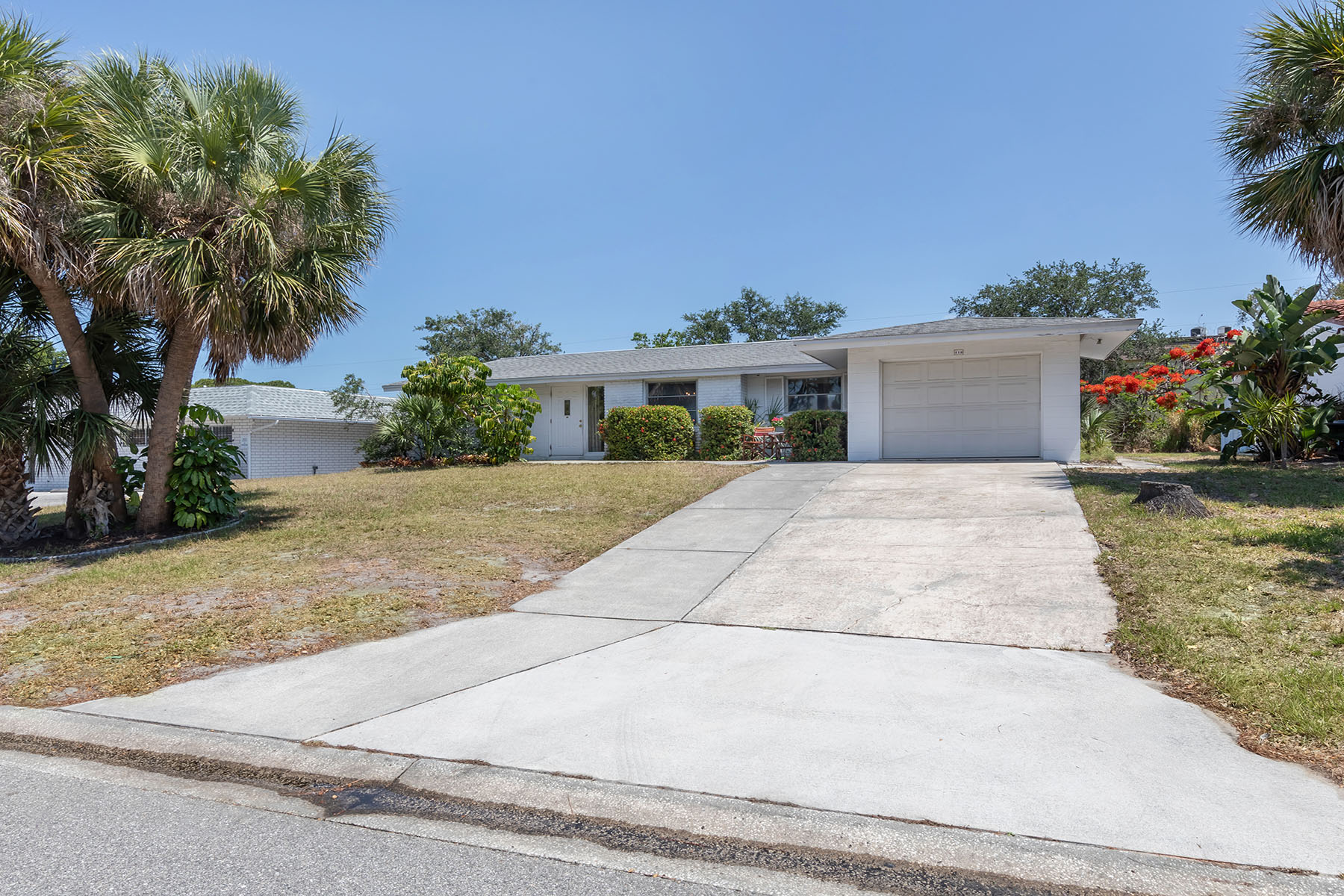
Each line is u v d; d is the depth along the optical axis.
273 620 5.93
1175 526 7.33
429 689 4.53
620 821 3.12
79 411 9.23
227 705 4.36
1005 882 2.62
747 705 4.16
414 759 3.63
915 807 3.05
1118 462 13.52
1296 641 4.48
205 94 9.13
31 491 9.87
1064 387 13.72
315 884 2.69
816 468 13.55
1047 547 7.06
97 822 3.18
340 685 4.64
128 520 10.23
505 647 5.29
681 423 18.41
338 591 6.77
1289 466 11.31
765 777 3.35
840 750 3.58
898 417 15.02
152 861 2.86
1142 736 3.58
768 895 2.60
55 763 3.81
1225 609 5.09
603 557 7.97
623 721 4.00
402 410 18.83
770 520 9.17
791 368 19.09
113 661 5.14
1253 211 9.55
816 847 2.87
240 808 3.30
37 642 5.52
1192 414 13.27
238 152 9.06
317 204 9.27
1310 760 3.29
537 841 2.98
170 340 9.84
